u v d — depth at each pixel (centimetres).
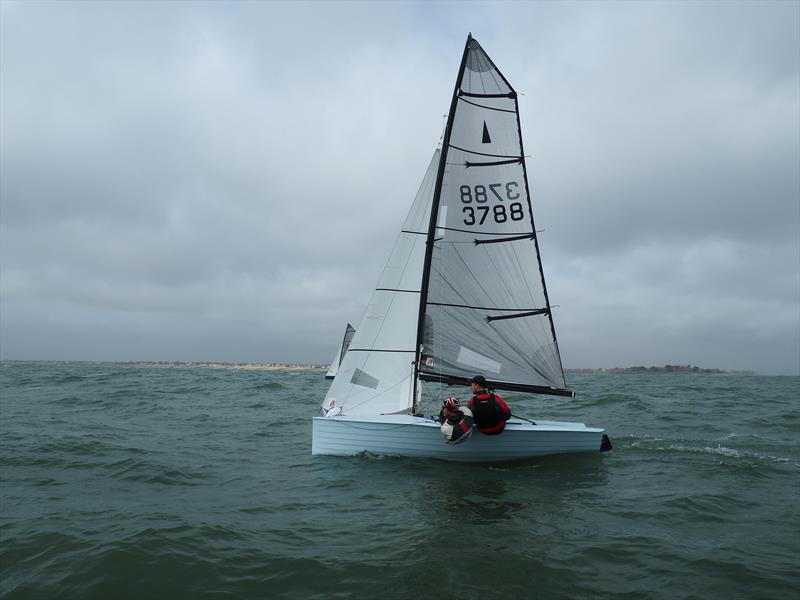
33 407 1902
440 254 1020
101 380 3772
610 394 2841
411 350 1019
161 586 472
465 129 1030
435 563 520
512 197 1029
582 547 568
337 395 1018
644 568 516
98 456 1023
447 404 875
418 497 748
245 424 1556
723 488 820
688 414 1858
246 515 672
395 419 957
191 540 575
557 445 978
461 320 1017
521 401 2342
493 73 1030
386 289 1025
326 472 889
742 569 516
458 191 1026
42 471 903
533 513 682
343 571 502
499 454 951
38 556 532
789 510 710
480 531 613
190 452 1090
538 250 1027
